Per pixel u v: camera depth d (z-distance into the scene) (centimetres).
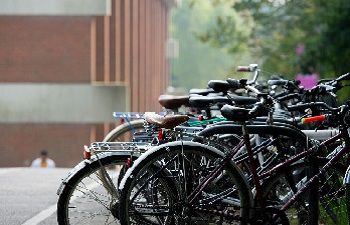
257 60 3694
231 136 1048
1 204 1455
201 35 3850
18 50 4500
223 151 991
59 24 4478
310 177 948
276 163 1012
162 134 925
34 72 4484
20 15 4459
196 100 1076
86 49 4462
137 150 925
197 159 914
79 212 1061
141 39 6144
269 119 920
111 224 1089
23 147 4609
